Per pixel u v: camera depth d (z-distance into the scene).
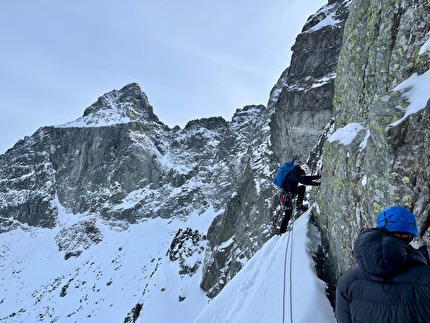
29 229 151.75
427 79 6.40
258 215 44.31
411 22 7.27
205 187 134.38
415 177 5.88
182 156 155.12
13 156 188.38
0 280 119.31
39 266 121.31
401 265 3.16
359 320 3.32
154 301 54.16
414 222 3.49
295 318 8.53
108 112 179.12
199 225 116.25
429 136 5.69
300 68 49.28
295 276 10.07
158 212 131.88
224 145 139.50
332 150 9.94
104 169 155.00
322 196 11.18
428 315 3.00
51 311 90.62
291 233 12.12
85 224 130.25
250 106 149.25
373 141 6.85
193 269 60.22
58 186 165.38
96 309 84.44
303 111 44.50
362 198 7.57
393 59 7.66
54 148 177.75
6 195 166.50
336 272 9.55
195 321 13.02
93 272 104.44
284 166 10.99
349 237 8.52
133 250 111.25
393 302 3.12
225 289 13.96
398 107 6.43
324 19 51.94
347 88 10.45
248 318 10.41
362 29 9.73
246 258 41.41
